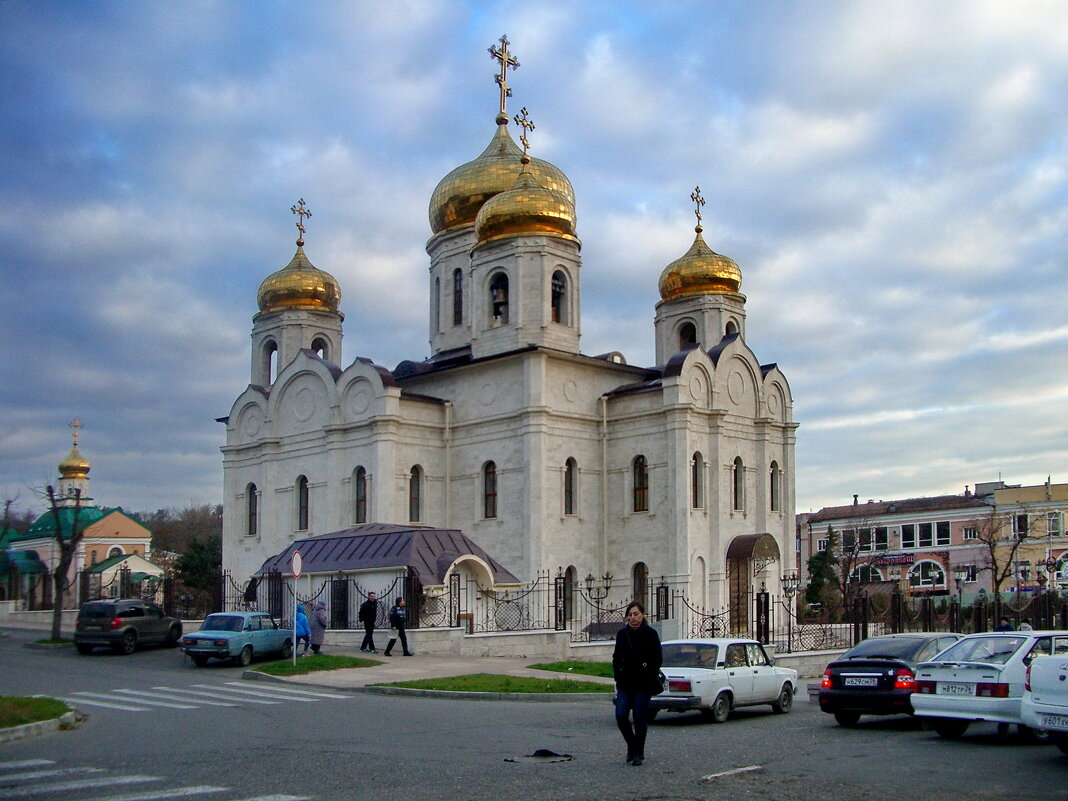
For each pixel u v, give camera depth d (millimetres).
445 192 70250
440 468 62156
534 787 15664
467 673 34938
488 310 63156
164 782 16234
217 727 23172
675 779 16438
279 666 35688
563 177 70438
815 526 118812
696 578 57562
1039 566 102625
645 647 18062
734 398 61969
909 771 17406
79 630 44344
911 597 87000
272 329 75438
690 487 57531
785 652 45781
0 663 40406
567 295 62844
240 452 70562
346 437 62219
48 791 15492
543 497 57375
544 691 29938
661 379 59906
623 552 59375
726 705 25094
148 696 29828
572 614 58438
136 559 93375
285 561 50500
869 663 23688
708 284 71062
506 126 72875
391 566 44469
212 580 60656
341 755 18859
